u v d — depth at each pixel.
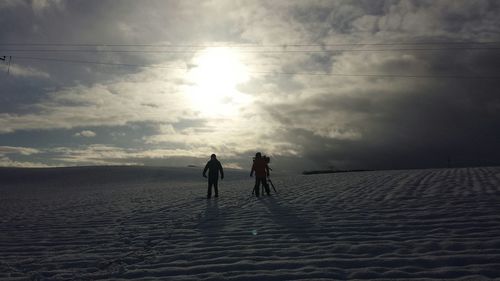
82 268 6.43
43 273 6.24
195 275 5.79
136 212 12.55
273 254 6.59
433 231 7.53
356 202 11.73
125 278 5.84
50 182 50.44
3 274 6.30
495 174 18.23
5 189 42.31
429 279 5.17
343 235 7.61
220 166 16.77
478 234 7.12
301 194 15.35
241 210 11.77
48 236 9.09
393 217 8.99
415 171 25.81
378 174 24.42
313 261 6.10
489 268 5.43
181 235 8.45
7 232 9.91
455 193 12.17
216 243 7.54
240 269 5.94
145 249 7.45
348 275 5.46
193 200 15.95
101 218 11.55
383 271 5.54
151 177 51.03
